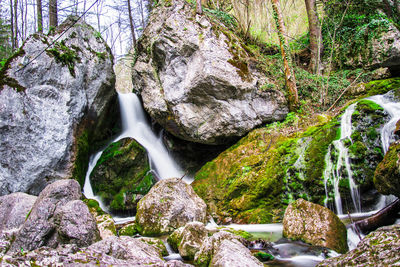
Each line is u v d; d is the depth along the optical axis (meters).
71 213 4.11
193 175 8.32
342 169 5.20
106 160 7.62
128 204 7.14
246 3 10.04
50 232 4.05
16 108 6.61
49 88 7.10
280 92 7.70
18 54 7.01
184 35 7.35
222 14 9.16
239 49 7.65
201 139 7.64
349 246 3.94
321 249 3.74
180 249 4.01
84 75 7.98
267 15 10.00
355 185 5.02
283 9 10.53
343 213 5.09
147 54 8.33
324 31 9.13
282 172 5.86
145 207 5.40
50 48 7.35
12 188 6.35
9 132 6.49
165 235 5.04
